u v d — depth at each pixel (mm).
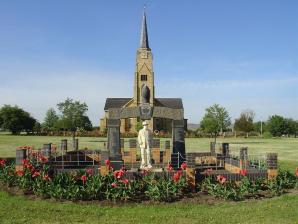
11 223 11453
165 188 14586
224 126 86500
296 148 49125
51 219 11984
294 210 13008
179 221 11898
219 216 12438
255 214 12625
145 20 94750
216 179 15836
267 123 116438
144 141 18703
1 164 17594
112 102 102250
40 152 21594
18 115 102500
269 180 15914
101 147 46969
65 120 81188
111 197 14391
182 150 22078
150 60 93938
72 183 15203
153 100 93562
